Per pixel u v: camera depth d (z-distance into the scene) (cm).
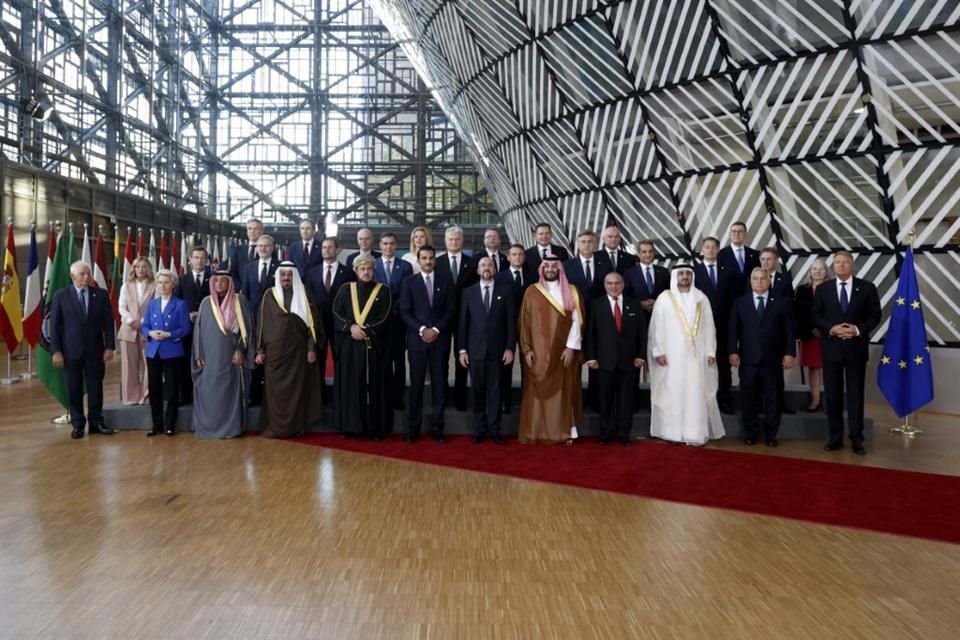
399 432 727
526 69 1512
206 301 699
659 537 397
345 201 3531
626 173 1416
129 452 617
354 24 3503
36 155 2053
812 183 1179
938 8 884
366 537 392
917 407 725
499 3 1443
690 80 1179
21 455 602
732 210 1300
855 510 451
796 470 564
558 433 668
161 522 415
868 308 642
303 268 799
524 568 347
